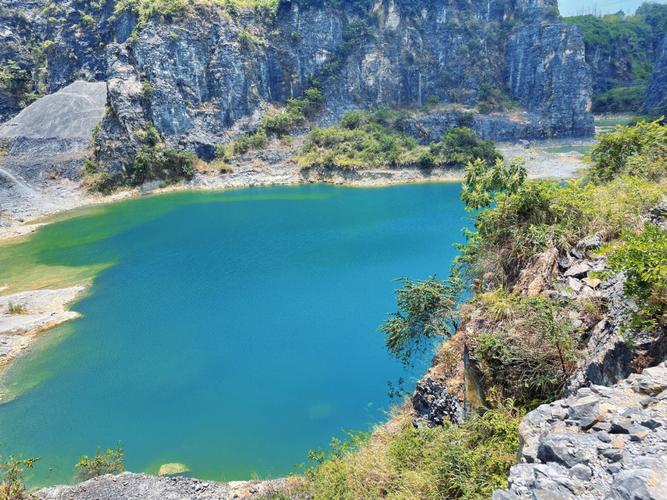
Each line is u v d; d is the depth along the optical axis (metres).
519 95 136.50
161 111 97.31
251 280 46.50
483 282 19.02
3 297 43.34
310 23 121.50
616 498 6.79
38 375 30.81
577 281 15.27
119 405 27.28
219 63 107.94
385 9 130.25
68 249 58.91
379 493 14.24
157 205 82.88
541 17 135.25
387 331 24.17
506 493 7.71
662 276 10.29
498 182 22.22
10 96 113.38
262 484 19.47
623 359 11.12
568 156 106.69
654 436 7.88
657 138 26.67
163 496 19.39
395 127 116.94
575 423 9.16
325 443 23.25
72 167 91.94
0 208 75.56
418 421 17.77
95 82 113.50
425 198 82.50
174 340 34.84
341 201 82.31
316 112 117.75
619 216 16.50
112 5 115.81
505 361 13.94
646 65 186.00
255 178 99.62
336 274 47.12
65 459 23.20
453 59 135.12
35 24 124.50
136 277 48.53
